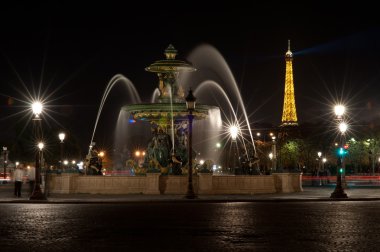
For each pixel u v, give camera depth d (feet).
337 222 82.07
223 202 128.36
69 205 118.52
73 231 71.15
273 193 161.58
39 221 83.41
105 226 76.89
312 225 77.97
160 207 112.47
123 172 375.25
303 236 66.33
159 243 60.80
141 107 162.81
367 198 137.59
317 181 311.47
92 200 126.93
